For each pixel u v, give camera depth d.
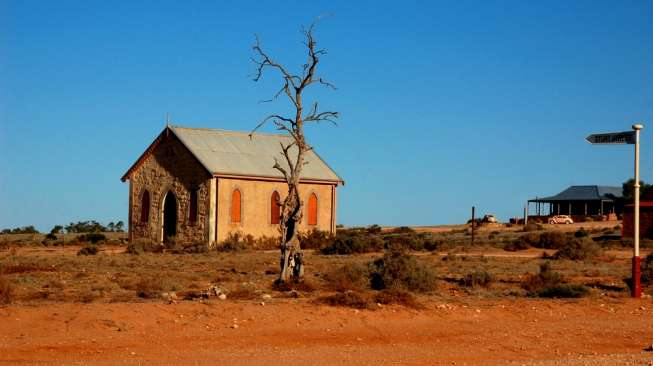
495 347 16.56
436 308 21.41
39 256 49.91
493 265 41.31
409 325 19.09
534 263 43.44
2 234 116.94
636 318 20.84
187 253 54.78
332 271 30.59
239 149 63.34
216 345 16.06
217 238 59.16
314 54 27.12
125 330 17.23
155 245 57.75
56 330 17.00
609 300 24.31
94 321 17.66
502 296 25.58
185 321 18.20
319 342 16.80
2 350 15.03
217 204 59.25
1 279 22.84
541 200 110.38
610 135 24.66
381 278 26.95
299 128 27.47
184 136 61.47
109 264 40.94
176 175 61.47
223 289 25.62
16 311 18.36
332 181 66.19
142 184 64.00
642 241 62.03
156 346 15.77
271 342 16.59
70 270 36.03
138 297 23.36
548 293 25.72
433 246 59.81
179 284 27.64
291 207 27.58
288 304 20.92
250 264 41.75
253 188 61.38
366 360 14.75
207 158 60.09
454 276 33.62
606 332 18.64
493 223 101.94
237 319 18.66
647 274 29.27
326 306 20.61
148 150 63.25
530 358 15.40
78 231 129.75
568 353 16.03
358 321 19.27
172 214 62.97
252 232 61.25
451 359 15.09
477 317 20.55
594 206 110.75
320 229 65.62
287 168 63.84
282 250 27.02
